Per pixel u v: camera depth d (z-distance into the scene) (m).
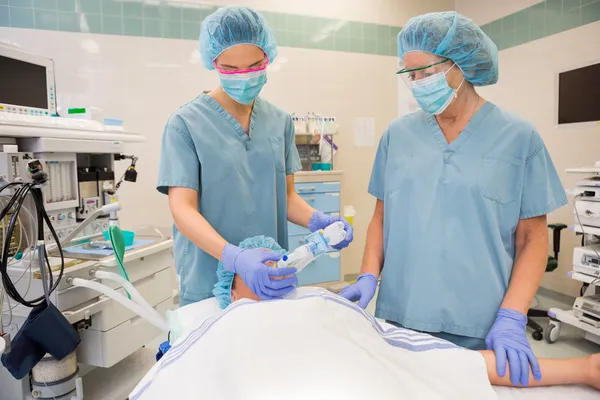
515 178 1.26
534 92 3.80
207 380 0.93
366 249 1.53
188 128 1.33
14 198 1.47
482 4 4.30
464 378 1.09
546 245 1.29
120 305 2.03
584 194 2.60
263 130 1.46
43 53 3.42
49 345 1.52
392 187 1.39
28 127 1.86
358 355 0.96
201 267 1.40
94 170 2.28
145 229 2.62
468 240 1.26
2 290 1.65
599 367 1.15
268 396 0.85
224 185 1.37
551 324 2.84
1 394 1.90
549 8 3.63
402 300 1.35
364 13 4.29
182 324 1.27
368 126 4.38
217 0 3.78
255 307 1.08
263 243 1.31
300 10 4.06
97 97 3.54
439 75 1.25
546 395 1.13
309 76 4.13
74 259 1.86
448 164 1.30
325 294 1.21
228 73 1.29
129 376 2.28
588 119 2.94
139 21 3.59
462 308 1.27
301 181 3.62
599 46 3.27
